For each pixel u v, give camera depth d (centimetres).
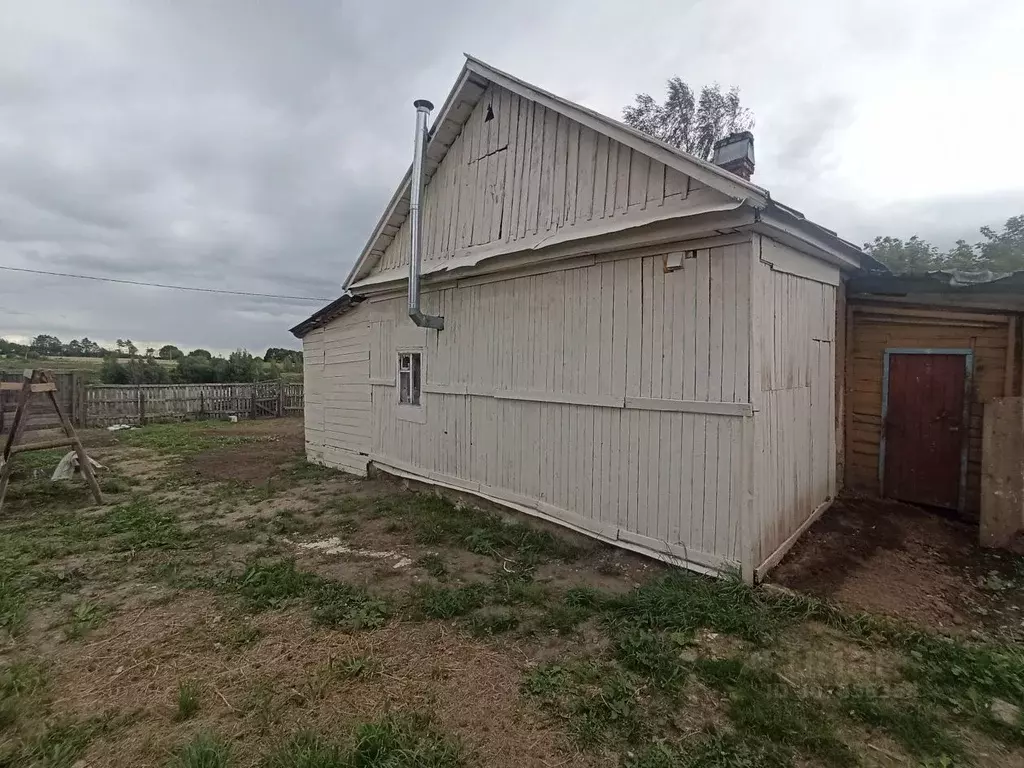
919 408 625
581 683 326
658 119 1803
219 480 928
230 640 380
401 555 555
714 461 455
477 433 704
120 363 2244
